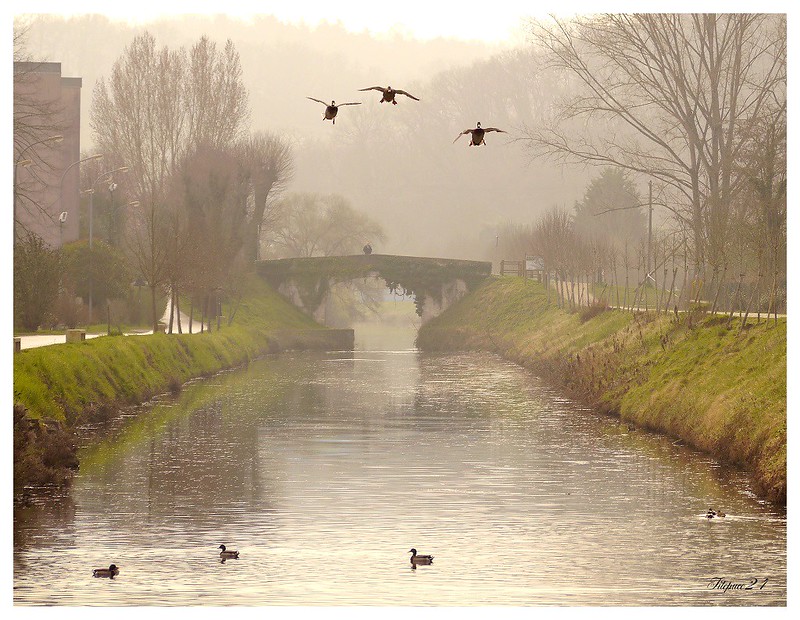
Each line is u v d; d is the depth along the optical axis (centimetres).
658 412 6838
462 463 5816
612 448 6238
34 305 11031
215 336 12950
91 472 5531
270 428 7219
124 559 3916
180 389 9762
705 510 4638
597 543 4122
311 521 4478
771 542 4125
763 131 11744
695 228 11931
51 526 4391
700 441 6059
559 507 4728
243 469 5644
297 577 3703
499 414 7938
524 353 13238
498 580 3681
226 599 3481
